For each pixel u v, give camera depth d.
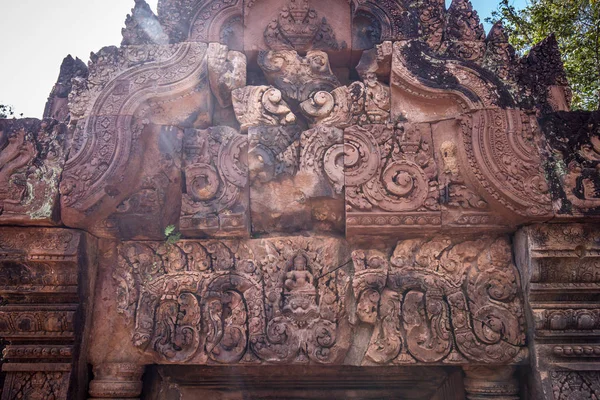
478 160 3.13
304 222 3.46
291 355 3.12
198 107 3.47
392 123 3.35
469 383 3.27
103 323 3.30
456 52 3.41
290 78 3.61
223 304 3.24
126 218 3.26
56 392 3.01
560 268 3.03
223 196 3.28
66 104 3.57
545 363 2.98
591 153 3.15
